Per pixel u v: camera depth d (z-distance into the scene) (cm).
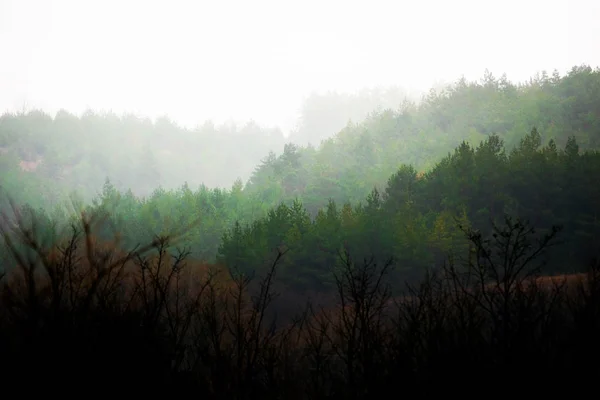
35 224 424
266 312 1677
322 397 557
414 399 508
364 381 543
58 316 417
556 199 3159
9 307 412
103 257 461
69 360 414
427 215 3225
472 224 3031
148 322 484
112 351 441
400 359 532
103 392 427
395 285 2541
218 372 537
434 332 546
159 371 479
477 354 515
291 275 2708
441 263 2709
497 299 575
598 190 3078
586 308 525
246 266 2786
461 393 491
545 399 470
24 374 402
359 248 2802
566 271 2447
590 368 481
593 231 2828
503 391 480
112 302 472
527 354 496
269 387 560
